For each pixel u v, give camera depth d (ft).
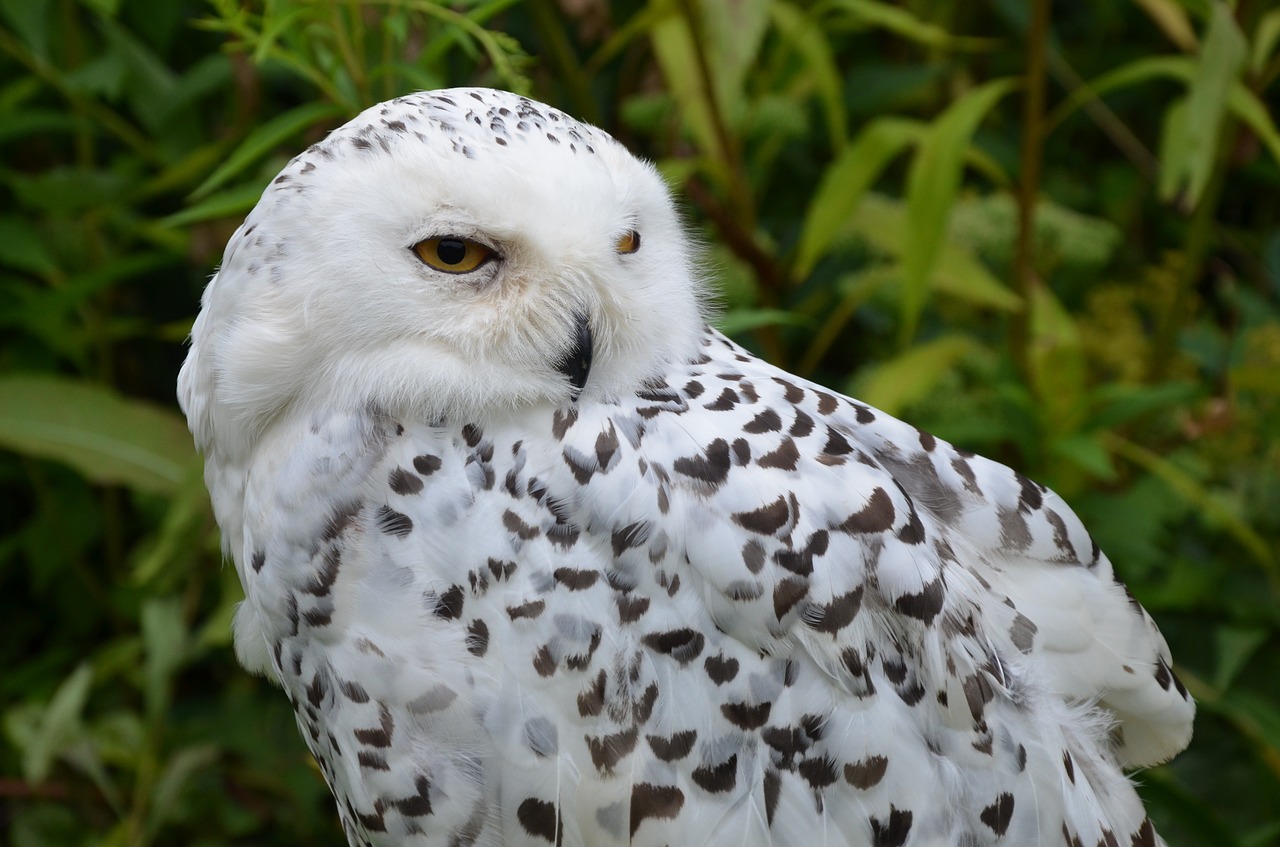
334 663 5.39
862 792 5.38
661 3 6.27
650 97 6.49
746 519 5.36
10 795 6.45
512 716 5.35
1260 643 6.30
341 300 5.36
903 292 6.31
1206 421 6.29
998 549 5.57
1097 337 6.52
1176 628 6.31
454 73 6.18
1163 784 6.00
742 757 5.37
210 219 6.19
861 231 6.47
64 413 6.41
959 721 5.42
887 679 5.40
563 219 5.34
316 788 6.34
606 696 5.35
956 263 6.37
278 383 5.41
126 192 6.51
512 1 5.64
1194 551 6.39
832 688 5.38
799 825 5.37
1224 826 5.98
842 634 5.37
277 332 5.39
